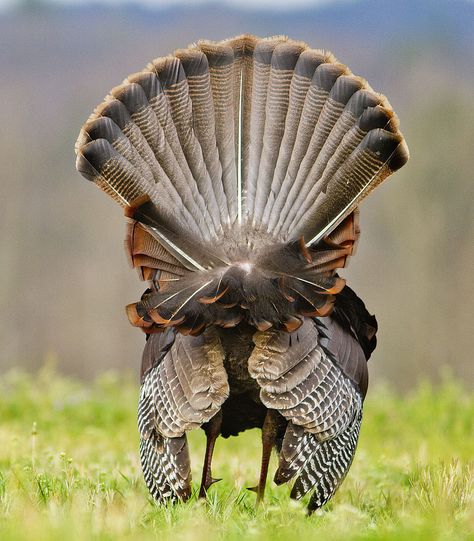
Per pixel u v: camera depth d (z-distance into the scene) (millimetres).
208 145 14539
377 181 13977
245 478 15711
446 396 24062
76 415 23500
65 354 72750
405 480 15727
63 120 92750
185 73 14609
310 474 13117
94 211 79312
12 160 83562
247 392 13688
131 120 14266
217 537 11500
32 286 75250
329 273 13234
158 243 13703
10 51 110438
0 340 72688
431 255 71188
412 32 105312
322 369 13289
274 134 14609
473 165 73125
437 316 69875
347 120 14211
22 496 13180
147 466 13414
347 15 128500
